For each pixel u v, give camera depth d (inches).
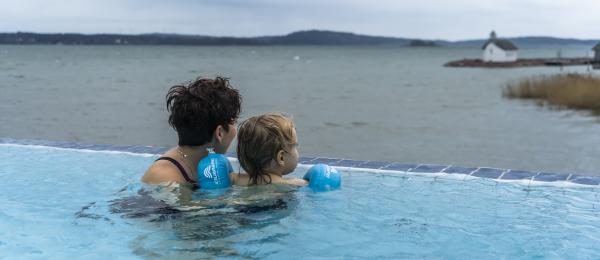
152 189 130.6
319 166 145.0
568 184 158.9
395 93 1533.0
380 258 104.6
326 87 1782.7
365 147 651.5
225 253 105.1
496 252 108.4
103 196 143.9
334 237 114.5
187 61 4645.7
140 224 118.9
